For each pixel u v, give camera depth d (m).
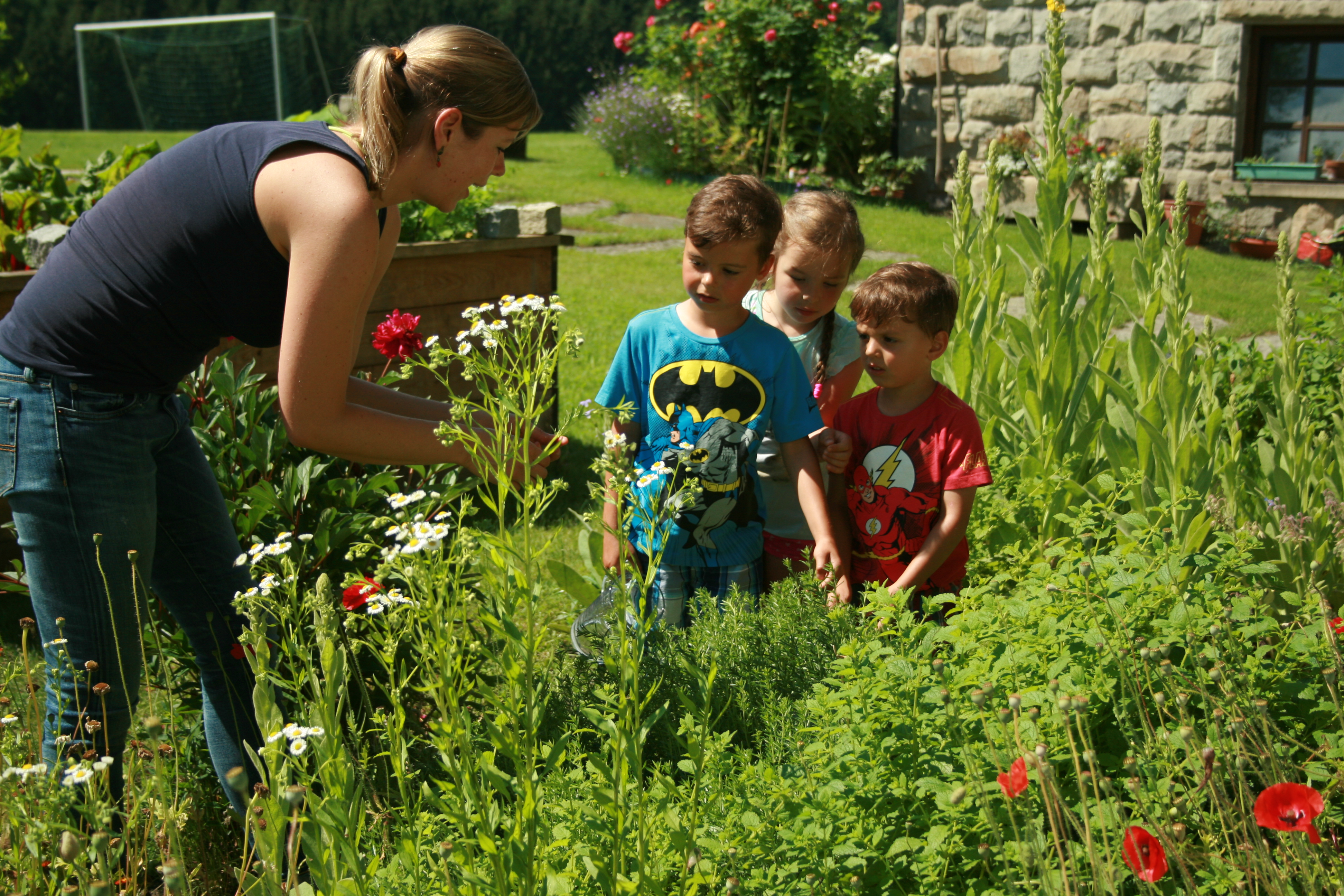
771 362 2.53
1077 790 1.69
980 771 1.53
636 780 1.38
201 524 2.15
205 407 2.81
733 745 1.94
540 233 4.42
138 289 1.81
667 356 2.57
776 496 2.82
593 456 4.68
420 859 1.49
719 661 2.11
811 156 12.82
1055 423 2.92
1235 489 2.82
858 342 2.87
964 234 3.14
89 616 1.94
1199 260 9.52
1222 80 10.45
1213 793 1.42
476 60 1.72
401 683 1.49
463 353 1.49
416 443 1.84
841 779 1.64
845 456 2.61
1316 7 9.84
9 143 4.73
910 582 2.44
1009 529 2.74
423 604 1.37
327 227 1.67
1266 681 1.87
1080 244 9.52
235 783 1.23
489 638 1.74
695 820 1.40
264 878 1.32
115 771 2.03
